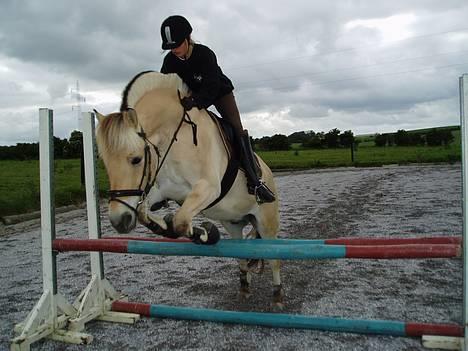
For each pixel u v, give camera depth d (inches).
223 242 126.2
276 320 132.6
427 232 283.9
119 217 104.7
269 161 1278.3
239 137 141.0
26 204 453.1
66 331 139.8
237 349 127.5
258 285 193.5
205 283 199.9
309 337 134.6
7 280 218.2
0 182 700.0
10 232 369.4
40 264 250.1
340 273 207.6
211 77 131.7
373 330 125.4
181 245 127.0
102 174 727.1
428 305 160.4
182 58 137.9
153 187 122.7
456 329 118.6
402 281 190.7
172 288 193.8
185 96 128.7
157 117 118.0
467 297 107.3
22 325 133.8
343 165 1124.5
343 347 126.5
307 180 774.5
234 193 141.6
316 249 115.4
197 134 124.3
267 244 122.9
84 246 133.9
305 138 2583.7
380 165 1087.0
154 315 148.3
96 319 154.5
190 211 114.3
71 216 438.0
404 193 505.7
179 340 135.9
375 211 385.4
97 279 154.9
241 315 136.3
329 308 160.9
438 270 205.9
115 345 134.3
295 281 197.5
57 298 140.6
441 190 514.0
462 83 103.3
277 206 168.1
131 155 106.0
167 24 130.7
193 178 123.7
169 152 121.7
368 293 176.2
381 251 109.8
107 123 107.9
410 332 122.6
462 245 106.8
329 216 369.7
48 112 134.7
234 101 145.9
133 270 229.0
